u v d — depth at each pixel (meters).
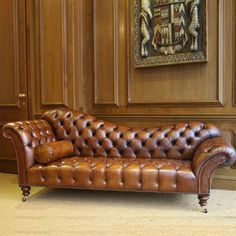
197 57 3.21
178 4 3.26
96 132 3.31
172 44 3.31
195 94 3.29
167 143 3.11
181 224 2.35
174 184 2.62
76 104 3.77
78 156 3.32
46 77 3.88
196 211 2.62
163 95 3.43
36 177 2.88
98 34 3.68
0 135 4.16
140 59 3.48
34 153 2.92
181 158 3.08
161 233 2.20
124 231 2.24
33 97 3.96
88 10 3.73
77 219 2.47
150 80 3.49
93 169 2.78
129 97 3.57
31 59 3.94
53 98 3.86
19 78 4.02
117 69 3.61
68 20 3.77
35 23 3.92
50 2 3.83
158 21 3.37
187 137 3.07
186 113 3.33
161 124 3.46
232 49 3.13
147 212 2.61
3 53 4.09
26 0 3.93
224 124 3.20
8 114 4.12
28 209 2.71
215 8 3.16
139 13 3.46
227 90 3.17
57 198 3.02
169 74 3.40
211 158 2.54
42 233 2.22
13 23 4.01
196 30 3.19
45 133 3.24
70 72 3.77
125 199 2.97
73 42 3.75
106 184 2.75
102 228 2.29
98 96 3.71
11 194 3.15
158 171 2.66
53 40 3.83
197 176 2.58
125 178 2.71
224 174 3.23
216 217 2.48
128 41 3.56
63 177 2.83
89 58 3.75
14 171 4.08
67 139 3.36
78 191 3.26
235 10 3.10
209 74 3.22
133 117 3.57
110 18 3.61
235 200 2.88
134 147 3.19
